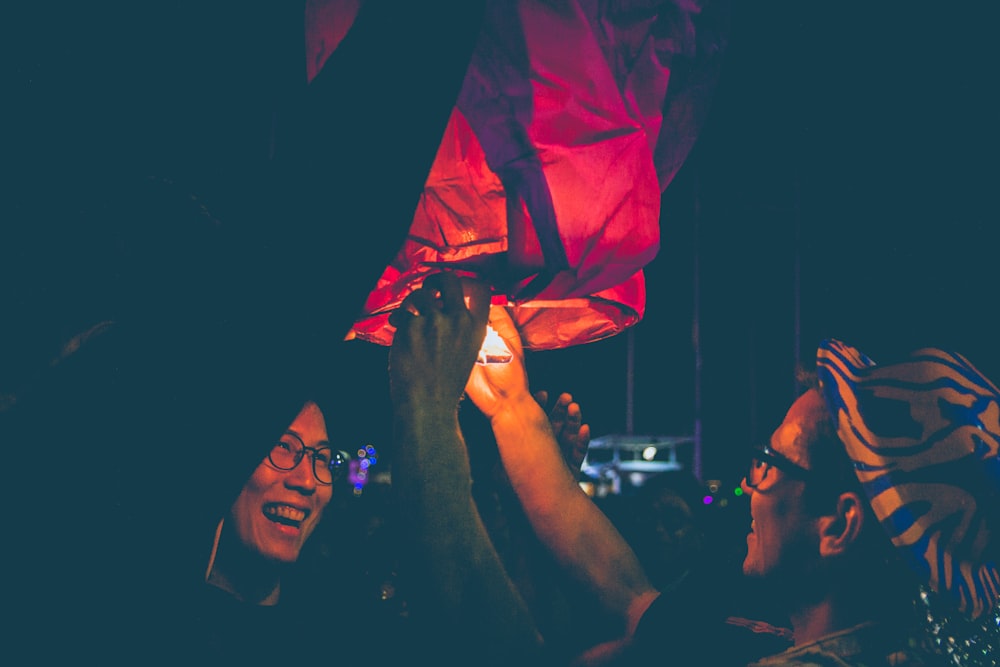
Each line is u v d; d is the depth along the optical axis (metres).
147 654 1.28
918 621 1.33
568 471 1.78
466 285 1.41
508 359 1.70
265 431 1.27
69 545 1.26
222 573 1.69
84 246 1.32
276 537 1.71
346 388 3.38
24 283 1.31
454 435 1.32
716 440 15.84
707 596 1.53
